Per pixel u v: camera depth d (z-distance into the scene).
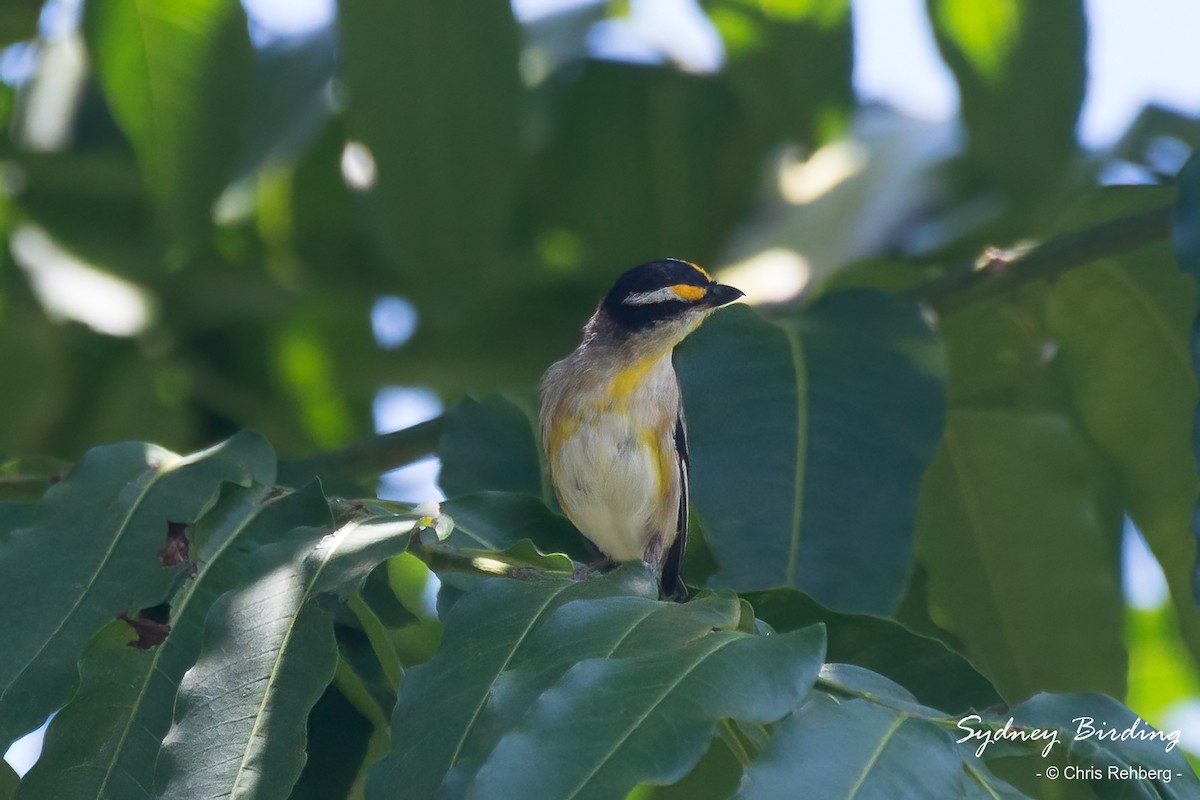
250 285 14.99
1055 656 10.48
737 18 13.02
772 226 15.22
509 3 11.33
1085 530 10.50
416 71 11.61
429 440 9.92
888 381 8.42
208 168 11.23
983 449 10.62
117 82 10.90
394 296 15.45
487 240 12.52
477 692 5.68
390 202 12.30
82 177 14.68
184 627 6.81
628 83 15.94
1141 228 9.76
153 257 14.30
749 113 14.96
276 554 6.50
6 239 14.69
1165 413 10.43
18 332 14.37
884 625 7.18
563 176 16.12
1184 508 10.34
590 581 6.17
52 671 6.70
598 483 10.90
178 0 10.71
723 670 5.08
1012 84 11.83
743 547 7.93
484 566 6.73
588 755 4.86
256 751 5.82
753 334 8.60
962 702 7.01
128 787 6.33
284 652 6.06
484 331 15.59
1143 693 16.50
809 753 4.96
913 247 14.55
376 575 7.90
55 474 8.62
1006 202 13.52
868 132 15.94
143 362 14.98
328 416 16.12
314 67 14.15
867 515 8.06
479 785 4.82
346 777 7.30
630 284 11.38
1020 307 10.86
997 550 10.59
